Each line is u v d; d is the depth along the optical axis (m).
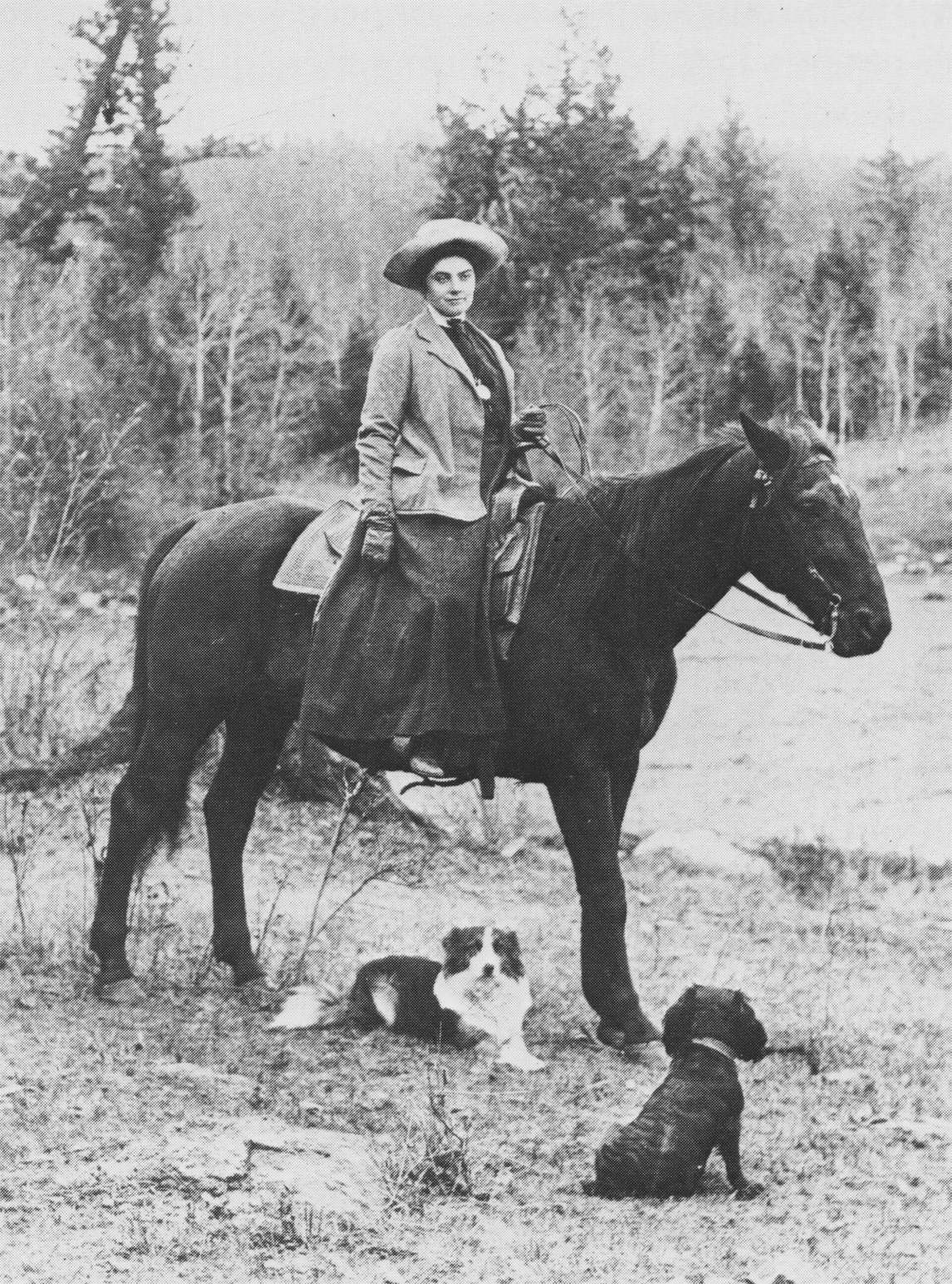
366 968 7.18
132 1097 5.80
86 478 18.70
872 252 24.80
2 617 14.76
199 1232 4.59
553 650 6.74
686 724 16.91
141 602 7.70
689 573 6.71
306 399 24.56
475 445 6.97
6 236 18.88
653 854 12.34
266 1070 6.34
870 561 6.41
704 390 24.09
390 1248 4.59
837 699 17.83
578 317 23.44
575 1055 6.84
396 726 6.76
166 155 20.03
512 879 11.17
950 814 13.45
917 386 25.14
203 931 8.56
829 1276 4.50
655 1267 4.51
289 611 7.27
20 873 9.62
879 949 9.80
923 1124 6.11
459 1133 5.61
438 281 7.02
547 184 22.89
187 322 22.91
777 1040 7.27
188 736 7.43
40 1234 4.54
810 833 13.05
